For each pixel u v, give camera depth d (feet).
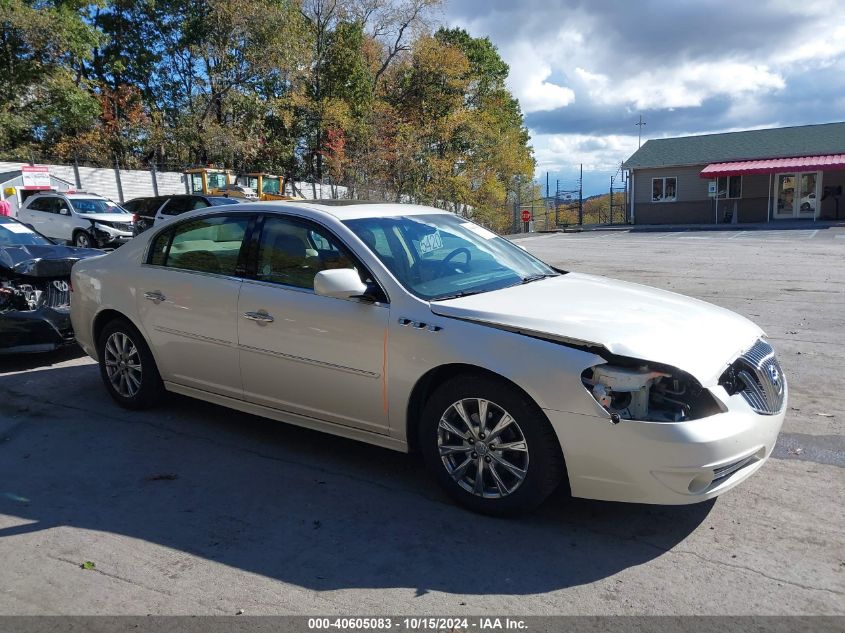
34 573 10.28
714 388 10.75
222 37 117.50
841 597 9.55
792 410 17.39
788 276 41.47
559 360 10.89
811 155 103.14
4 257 21.12
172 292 15.98
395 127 128.26
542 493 11.32
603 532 11.47
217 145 116.26
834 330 26.12
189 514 12.14
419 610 9.36
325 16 130.00
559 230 110.73
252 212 15.21
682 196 114.11
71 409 17.75
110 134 115.14
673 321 12.08
